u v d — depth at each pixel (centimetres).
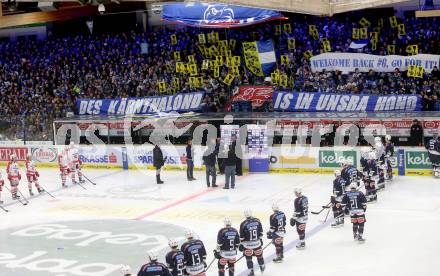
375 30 3047
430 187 2144
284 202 2038
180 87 3216
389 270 1342
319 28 3162
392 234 1619
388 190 2136
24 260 1552
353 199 1540
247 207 1998
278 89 3012
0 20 3662
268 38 3253
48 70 3622
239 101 2944
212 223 1825
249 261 1325
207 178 2341
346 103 2788
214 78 3184
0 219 2025
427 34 2936
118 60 3491
